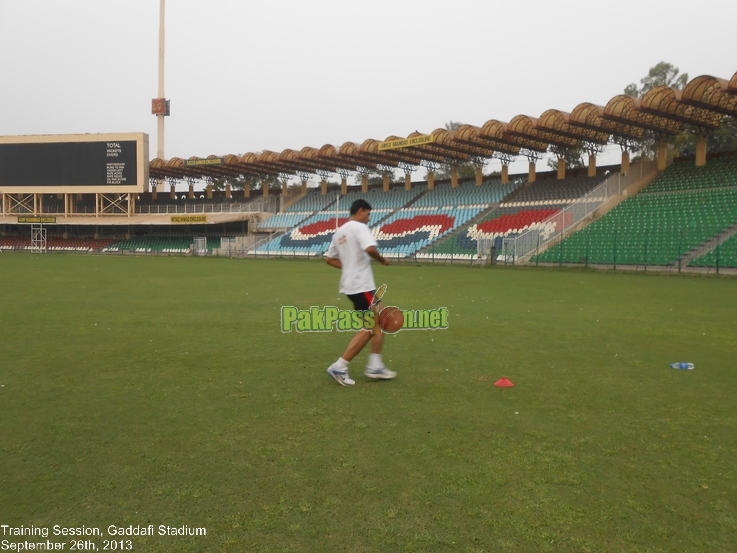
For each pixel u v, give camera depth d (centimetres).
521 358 721
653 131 3316
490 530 297
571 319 1088
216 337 870
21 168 5391
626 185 3481
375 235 4569
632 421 469
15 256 4472
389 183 5566
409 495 334
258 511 315
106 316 1105
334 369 581
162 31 6278
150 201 6338
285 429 446
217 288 1766
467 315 1143
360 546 282
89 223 5506
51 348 777
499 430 446
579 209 3356
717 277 2350
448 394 549
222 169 5438
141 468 371
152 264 3384
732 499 332
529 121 3456
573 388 573
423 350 773
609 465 379
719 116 3130
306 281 2089
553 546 282
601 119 3247
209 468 371
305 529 297
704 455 397
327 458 388
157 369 653
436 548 280
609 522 305
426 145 4050
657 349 785
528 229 3622
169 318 1082
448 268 3175
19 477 357
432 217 4469
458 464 379
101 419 470
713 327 990
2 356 723
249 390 562
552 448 408
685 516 312
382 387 577
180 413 487
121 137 5231
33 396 538
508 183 4441
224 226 5750
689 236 2777
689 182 3244
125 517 310
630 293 1662
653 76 4850
